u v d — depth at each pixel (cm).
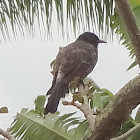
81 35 881
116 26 750
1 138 468
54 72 741
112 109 465
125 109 459
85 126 684
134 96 449
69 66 734
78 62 750
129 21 428
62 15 954
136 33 430
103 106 672
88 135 490
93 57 792
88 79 766
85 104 518
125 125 641
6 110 462
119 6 425
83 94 554
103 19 931
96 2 930
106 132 478
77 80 556
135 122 643
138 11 639
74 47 792
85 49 790
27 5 962
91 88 713
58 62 750
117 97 461
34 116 738
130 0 649
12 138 490
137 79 444
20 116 741
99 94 685
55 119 727
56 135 717
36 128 726
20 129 736
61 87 676
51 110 623
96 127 480
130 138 622
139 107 639
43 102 721
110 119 470
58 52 780
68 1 942
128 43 743
